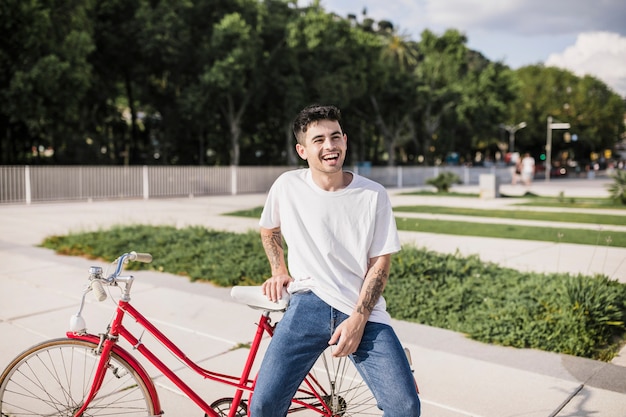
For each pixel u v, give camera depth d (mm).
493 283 6352
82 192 20531
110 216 14680
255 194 24984
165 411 3453
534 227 12281
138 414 3344
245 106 32281
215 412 2695
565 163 71312
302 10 34531
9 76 23141
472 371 4121
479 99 44688
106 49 29516
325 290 2389
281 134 39062
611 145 78188
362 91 36344
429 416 3395
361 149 46312
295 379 2359
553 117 66188
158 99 34406
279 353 2342
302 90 32594
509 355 4465
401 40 56375
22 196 18984
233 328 5102
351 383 3549
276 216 2598
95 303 5906
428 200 21016
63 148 31719
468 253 8977
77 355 4266
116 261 2686
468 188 32031
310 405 2732
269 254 2639
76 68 23562
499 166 56781
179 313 5566
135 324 5164
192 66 31406
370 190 2434
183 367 4156
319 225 2414
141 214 15297
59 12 24312
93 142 34719
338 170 2385
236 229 12000
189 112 30219
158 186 22578
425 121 45469
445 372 4094
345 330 2254
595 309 5062
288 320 2389
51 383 3752
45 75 21719
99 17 29125
